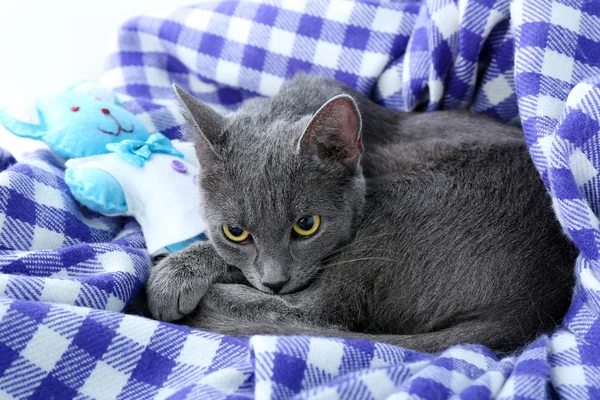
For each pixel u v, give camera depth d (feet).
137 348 1.18
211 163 1.37
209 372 1.17
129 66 1.94
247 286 1.42
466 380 1.08
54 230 1.40
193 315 1.40
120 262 1.36
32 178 1.42
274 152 1.35
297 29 1.82
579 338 1.16
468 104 1.75
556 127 1.25
